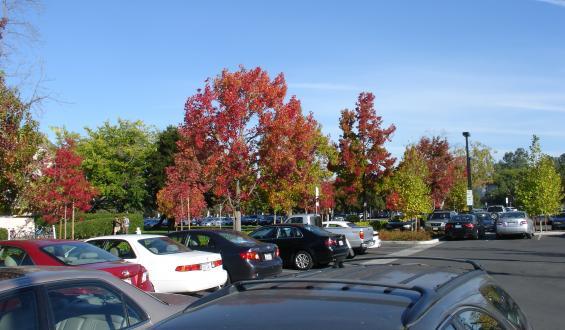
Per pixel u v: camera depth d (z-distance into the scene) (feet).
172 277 34.76
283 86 74.38
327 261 56.75
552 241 94.84
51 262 27.55
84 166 149.69
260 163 74.18
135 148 157.17
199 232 44.83
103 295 16.55
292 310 8.31
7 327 13.93
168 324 8.83
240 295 9.88
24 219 94.22
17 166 51.26
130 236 37.24
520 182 115.03
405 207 109.29
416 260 15.56
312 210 138.00
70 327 15.28
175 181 91.04
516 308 13.24
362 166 118.42
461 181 182.09
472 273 12.15
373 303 8.41
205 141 72.79
